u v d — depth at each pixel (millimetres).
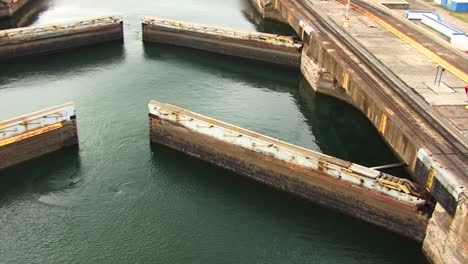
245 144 35844
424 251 29562
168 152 39938
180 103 48719
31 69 55531
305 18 57469
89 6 79625
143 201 34625
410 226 30609
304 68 56031
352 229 32438
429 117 33562
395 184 30344
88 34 62406
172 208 34094
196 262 29766
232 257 30266
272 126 45438
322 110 48906
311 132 44750
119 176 36969
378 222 31984
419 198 29484
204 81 54531
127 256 30000
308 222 33094
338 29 53312
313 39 51344
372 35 51531
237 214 33781
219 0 87625
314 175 33531
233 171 37469
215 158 38000
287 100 50906
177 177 37094
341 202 33125
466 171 27484
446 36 58062
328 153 41406
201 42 63094
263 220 33281
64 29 60188
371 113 36438
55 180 36250
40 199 34375
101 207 33875
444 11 72062
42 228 31812
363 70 41531
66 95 49156
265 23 76188
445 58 45062
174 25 63344
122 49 62812
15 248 30250
